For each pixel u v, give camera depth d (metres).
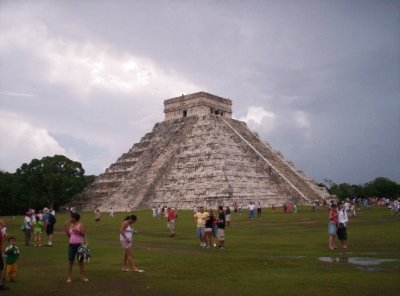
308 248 24.70
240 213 65.31
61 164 101.19
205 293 13.77
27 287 15.16
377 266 17.81
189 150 89.25
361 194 151.88
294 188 82.06
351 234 31.16
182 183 83.25
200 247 27.03
